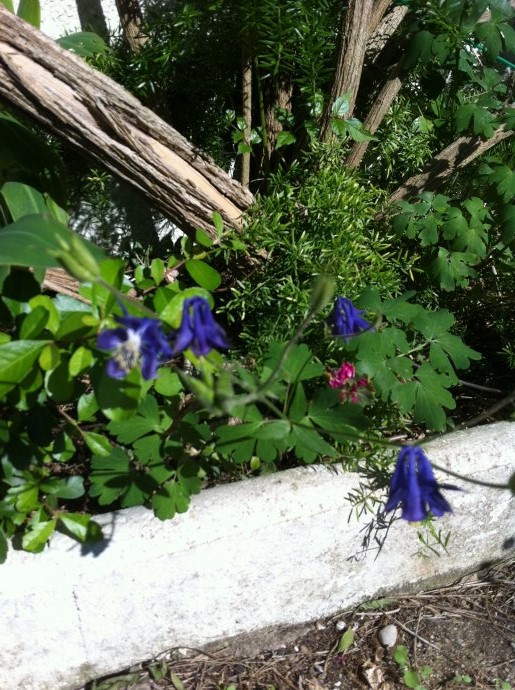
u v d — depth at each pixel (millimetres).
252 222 711
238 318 782
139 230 904
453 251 770
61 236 502
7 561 559
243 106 812
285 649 673
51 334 529
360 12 724
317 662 661
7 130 679
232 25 764
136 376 493
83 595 572
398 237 760
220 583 616
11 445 552
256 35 747
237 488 608
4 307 584
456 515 677
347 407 585
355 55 744
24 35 611
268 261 726
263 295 711
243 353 728
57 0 808
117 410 500
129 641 622
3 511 553
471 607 711
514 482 517
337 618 696
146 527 581
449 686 642
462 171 866
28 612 565
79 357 504
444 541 693
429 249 799
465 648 673
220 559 598
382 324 680
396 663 657
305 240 714
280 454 678
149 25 763
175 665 647
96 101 634
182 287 685
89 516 565
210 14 764
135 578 579
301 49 736
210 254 733
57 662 608
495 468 661
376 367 625
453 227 756
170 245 924
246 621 657
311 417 584
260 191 856
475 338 875
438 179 823
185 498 581
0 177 716
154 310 601
